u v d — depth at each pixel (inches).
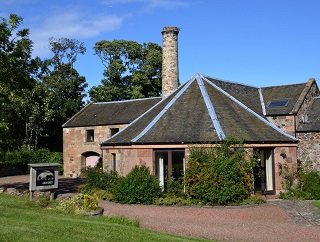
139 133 772.6
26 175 1467.8
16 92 736.3
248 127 756.6
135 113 1243.8
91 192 729.0
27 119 1742.1
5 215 445.4
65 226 390.9
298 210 592.1
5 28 711.7
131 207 621.3
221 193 630.5
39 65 767.7
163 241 365.1
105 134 1273.4
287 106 918.4
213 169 647.1
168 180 703.7
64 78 2034.9
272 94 989.2
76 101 1919.3
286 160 751.1
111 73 1892.2
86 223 418.0
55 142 1951.3
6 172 1453.0
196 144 700.0
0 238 324.8
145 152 735.7
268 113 914.1
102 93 1859.0
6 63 706.2
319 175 804.6
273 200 693.3
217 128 721.6
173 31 1053.2
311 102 975.6
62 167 1492.4
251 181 696.4
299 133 900.0
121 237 364.2
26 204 550.6
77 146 1347.2
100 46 1962.4
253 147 712.4
